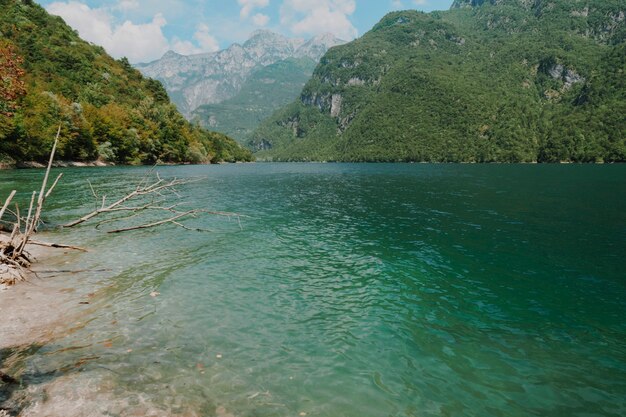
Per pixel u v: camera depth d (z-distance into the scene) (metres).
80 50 176.50
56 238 21.42
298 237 23.33
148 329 10.70
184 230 24.83
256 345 10.01
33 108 80.38
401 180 77.88
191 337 10.32
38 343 9.66
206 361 9.12
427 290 14.44
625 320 11.95
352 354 9.68
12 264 15.05
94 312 11.72
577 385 8.53
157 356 9.25
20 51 137.00
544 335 10.94
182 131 155.50
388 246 21.34
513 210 35.22
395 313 12.27
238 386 8.16
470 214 32.88
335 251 20.09
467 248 21.03
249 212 32.88
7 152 73.06
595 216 31.70
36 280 14.51
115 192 42.75
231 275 15.82
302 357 9.48
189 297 13.27
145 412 7.08
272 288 14.38
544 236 24.22
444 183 68.94
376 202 41.06
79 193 40.25
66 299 12.68
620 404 7.85
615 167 129.75
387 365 9.21
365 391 8.15
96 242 20.94
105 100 135.38
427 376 8.79
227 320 11.48
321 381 8.47
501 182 69.62
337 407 7.57
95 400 7.38
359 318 11.85
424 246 21.41
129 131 112.62
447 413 7.50
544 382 8.62
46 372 8.32
